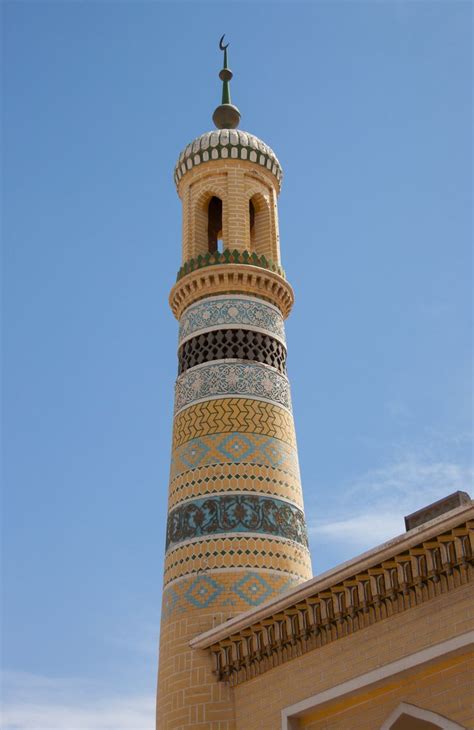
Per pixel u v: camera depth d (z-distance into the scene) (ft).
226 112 107.96
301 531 85.30
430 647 58.54
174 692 76.43
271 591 79.61
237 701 74.08
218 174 100.37
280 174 104.53
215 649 75.97
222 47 114.73
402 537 59.72
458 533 57.52
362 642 64.03
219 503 82.99
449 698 58.29
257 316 93.30
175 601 80.59
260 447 86.22
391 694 62.34
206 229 100.32
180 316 96.99
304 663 68.59
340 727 65.57
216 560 80.38
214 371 89.76
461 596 57.77
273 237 100.48
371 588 63.41
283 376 92.89
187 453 86.84
